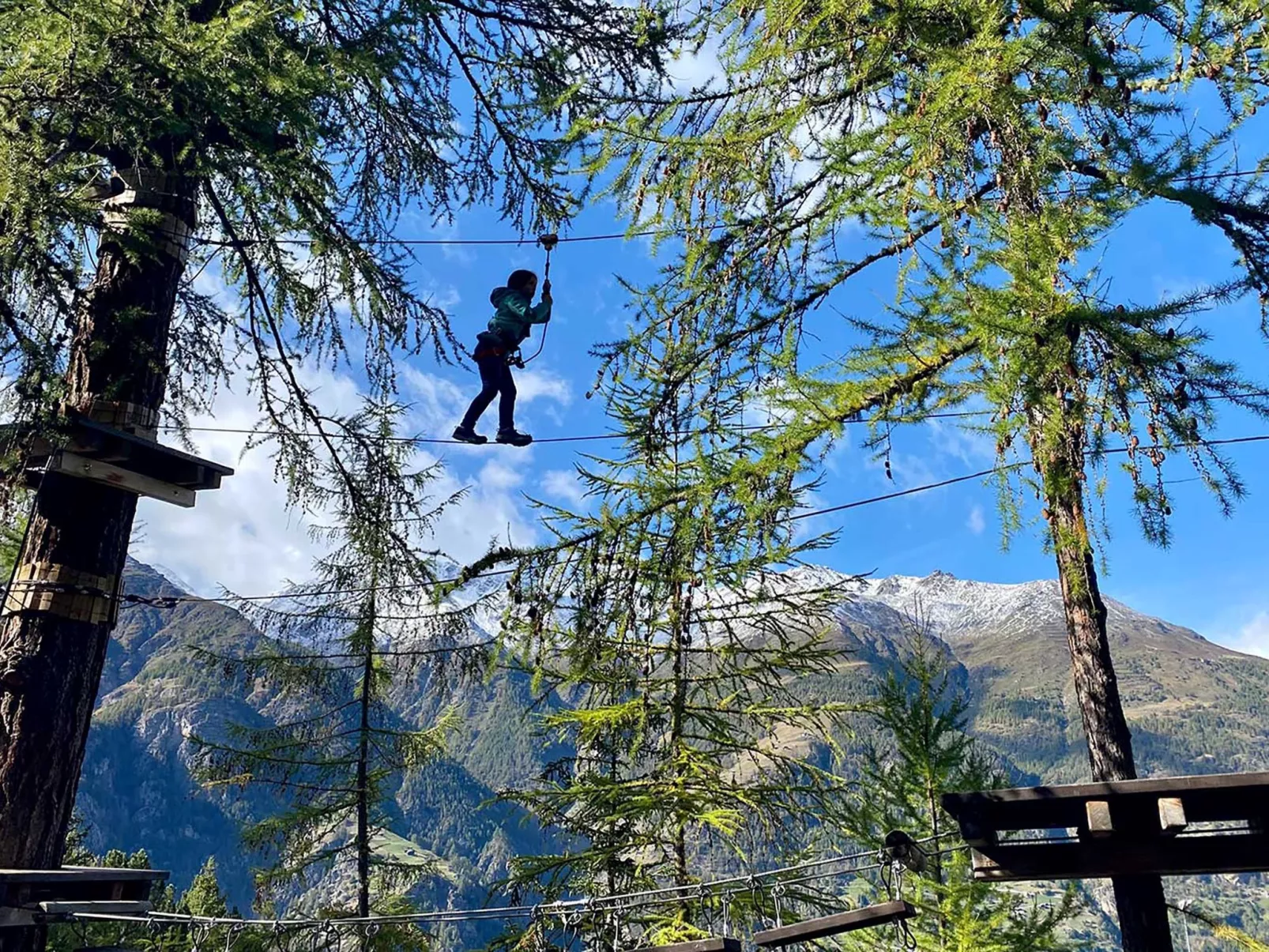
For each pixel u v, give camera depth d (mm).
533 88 10305
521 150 10602
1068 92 4484
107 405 8172
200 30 7270
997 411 5094
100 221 7270
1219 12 4332
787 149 5820
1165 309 4656
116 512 8312
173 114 7320
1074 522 5051
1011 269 4621
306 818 15438
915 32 4742
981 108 4496
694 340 6941
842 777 12117
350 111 10164
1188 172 4559
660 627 7488
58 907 6699
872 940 12305
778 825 11578
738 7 5820
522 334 9148
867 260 6508
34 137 6898
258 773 15375
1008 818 5504
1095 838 5188
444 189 11094
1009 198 5008
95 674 8102
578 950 11023
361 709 16078
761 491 6211
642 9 6867
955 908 12016
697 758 11586
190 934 7602
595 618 6992
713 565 6363
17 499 8430
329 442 10922
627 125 6465
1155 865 5066
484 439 9016
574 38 10133
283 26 8703
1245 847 4973
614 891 11672
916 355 5820
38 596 7840
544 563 6875
